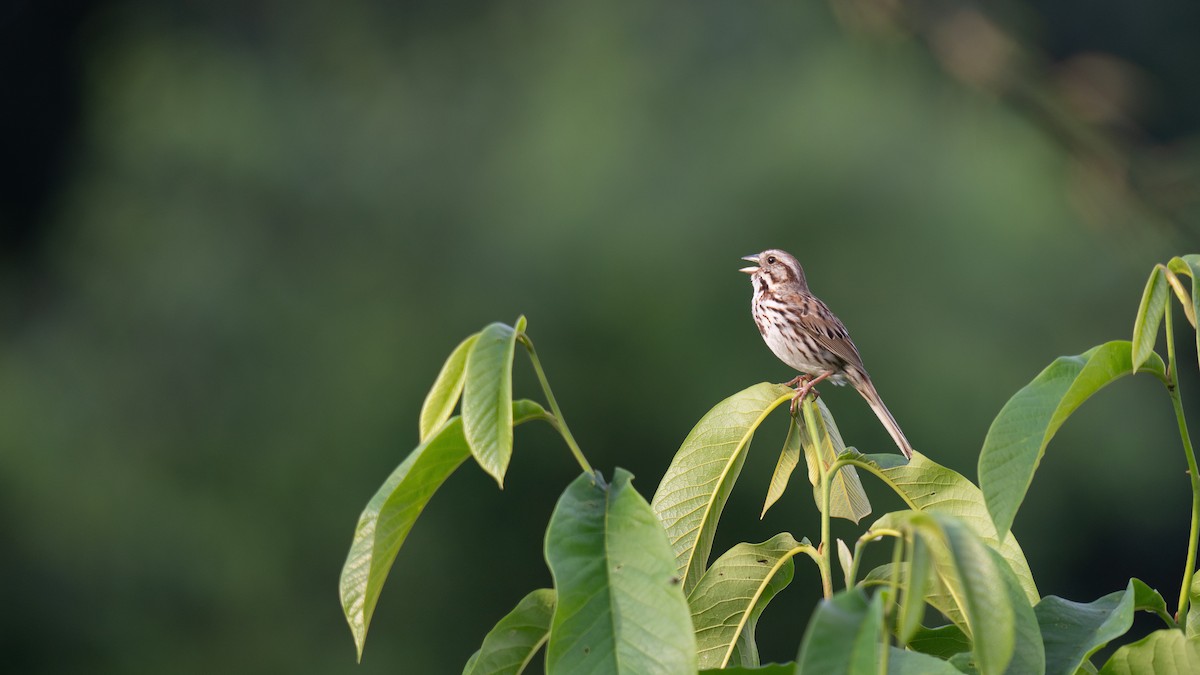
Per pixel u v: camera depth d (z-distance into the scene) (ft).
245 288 68.23
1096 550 64.95
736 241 59.67
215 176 70.74
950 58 58.85
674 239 60.13
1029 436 9.32
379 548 9.62
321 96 75.72
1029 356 58.44
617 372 60.39
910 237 58.65
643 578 8.39
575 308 60.90
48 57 92.63
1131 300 60.08
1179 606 9.82
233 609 65.00
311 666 64.85
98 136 79.51
